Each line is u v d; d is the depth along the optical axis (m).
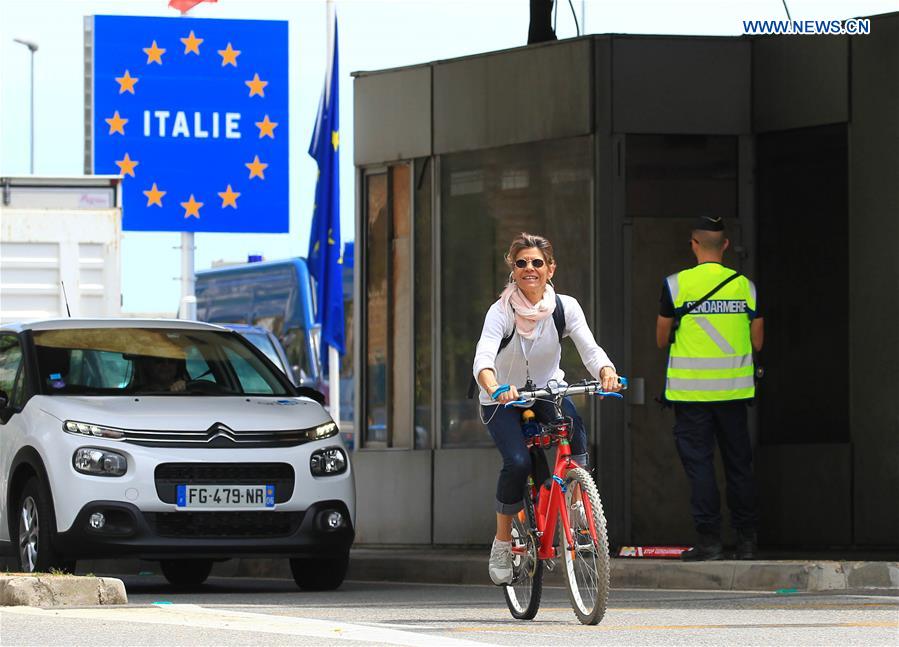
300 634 16.00
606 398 29.45
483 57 31.44
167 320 27.28
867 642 15.52
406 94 32.75
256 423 24.19
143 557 23.25
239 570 30.48
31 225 39.69
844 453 28.81
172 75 47.50
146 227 47.34
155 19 47.44
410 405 32.66
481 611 19.81
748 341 25.70
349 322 61.28
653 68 29.88
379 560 28.27
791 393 29.73
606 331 29.62
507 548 18.58
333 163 46.59
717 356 25.52
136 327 26.55
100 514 23.17
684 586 23.97
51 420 23.95
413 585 26.58
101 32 47.34
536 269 17.84
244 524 23.70
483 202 31.55
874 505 28.52
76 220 39.88
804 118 29.36
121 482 23.25
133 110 47.38
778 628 16.98
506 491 18.19
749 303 25.64
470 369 31.77
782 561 23.80
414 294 32.62
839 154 29.12
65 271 39.84
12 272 39.62
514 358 18.00
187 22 47.53
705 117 29.91
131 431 23.56
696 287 25.56
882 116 28.61
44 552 23.41
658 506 29.67
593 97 29.78
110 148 47.28
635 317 29.77
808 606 19.92
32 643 15.23
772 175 29.97
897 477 28.31
